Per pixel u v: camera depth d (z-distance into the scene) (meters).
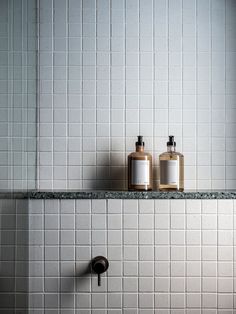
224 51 1.54
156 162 1.54
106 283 1.41
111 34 1.54
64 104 1.54
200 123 1.55
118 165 1.54
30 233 1.40
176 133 1.54
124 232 1.41
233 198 1.41
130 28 1.55
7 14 1.03
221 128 1.55
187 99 1.55
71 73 1.54
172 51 1.55
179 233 1.41
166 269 1.41
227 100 1.55
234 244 1.41
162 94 1.54
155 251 1.41
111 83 1.54
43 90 1.54
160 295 1.41
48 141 1.53
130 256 1.41
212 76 1.55
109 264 1.41
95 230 1.41
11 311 1.12
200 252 1.41
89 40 1.54
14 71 1.12
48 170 1.53
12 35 1.09
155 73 1.54
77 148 1.53
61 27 1.54
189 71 1.55
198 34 1.54
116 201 1.41
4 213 1.03
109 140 1.54
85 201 1.41
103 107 1.54
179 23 1.54
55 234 1.41
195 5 1.55
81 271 1.41
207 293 1.41
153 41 1.55
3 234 1.02
